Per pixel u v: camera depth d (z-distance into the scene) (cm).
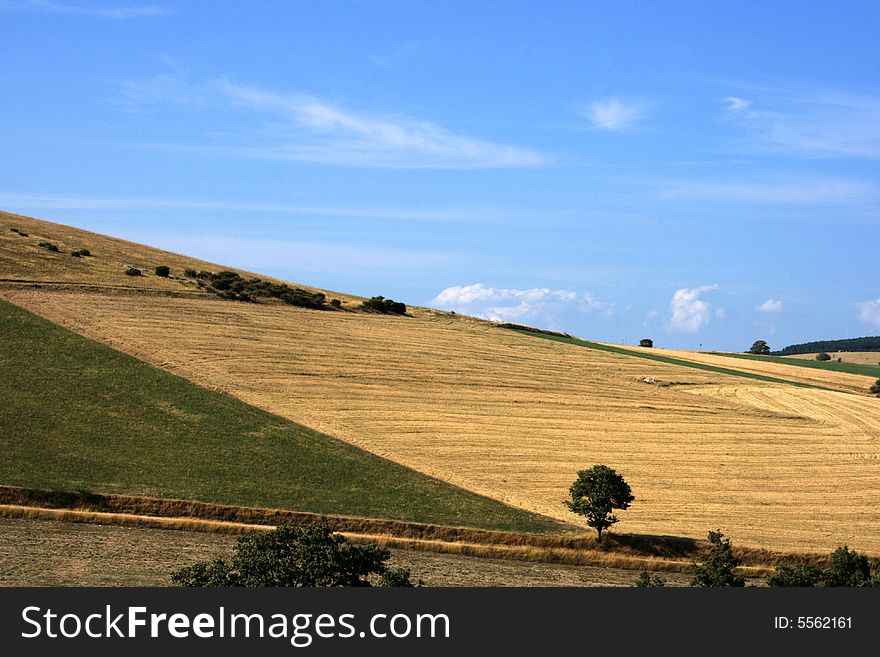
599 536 5459
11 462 5566
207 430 6638
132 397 7056
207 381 7744
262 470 6044
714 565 4191
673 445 7594
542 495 6225
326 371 8625
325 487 5894
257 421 6981
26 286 9656
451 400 8288
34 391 6844
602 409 8525
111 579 4022
